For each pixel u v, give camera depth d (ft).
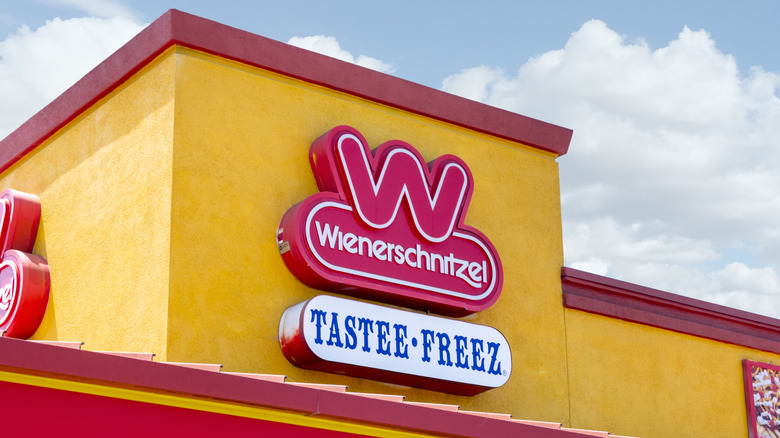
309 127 43.01
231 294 38.81
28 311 44.52
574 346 49.14
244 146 40.83
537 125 50.62
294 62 42.75
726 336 55.52
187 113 39.65
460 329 43.24
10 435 25.05
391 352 40.70
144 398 27.30
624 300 52.06
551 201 50.65
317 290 41.45
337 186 41.45
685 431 52.19
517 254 48.29
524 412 46.19
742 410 55.26
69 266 43.93
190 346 37.17
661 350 52.75
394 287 41.91
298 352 38.78
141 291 38.63
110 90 43.65
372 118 45.06
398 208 42.96
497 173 48.83
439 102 47.06
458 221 45.01
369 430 31.71
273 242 40.65
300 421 30.25
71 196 45.09
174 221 38.06
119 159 42.09
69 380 25.98
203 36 40.50
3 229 46.88
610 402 49.62
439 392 43.78
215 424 28.55
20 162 50.21
